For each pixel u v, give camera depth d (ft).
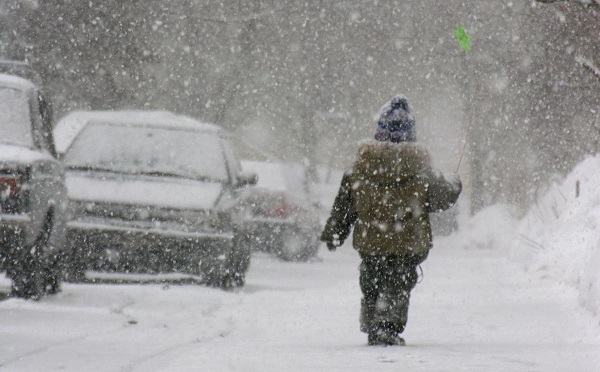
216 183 119.44
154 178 117.60
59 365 58.08
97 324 80.53
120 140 124.57
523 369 56.29
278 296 109.09
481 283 125.90
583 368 56.95
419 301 104.32
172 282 118.83
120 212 111.96
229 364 58.49
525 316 88.02
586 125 201.87
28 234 92.43
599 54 177.68
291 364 58.34
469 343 71.41
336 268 168.55
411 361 59.62
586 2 98.53
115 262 111.45
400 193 71.26
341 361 59.72
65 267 111.14
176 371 55.77
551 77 200.95
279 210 175.22
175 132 126.41
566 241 127.03
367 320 72.28
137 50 239.71
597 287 85.40
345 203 73.46
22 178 92.22
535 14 210.79
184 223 112.78
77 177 116.37
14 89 102.83
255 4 276.21
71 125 136.15
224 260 114.32
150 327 80.07
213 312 93.09
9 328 75.56
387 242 70.95
